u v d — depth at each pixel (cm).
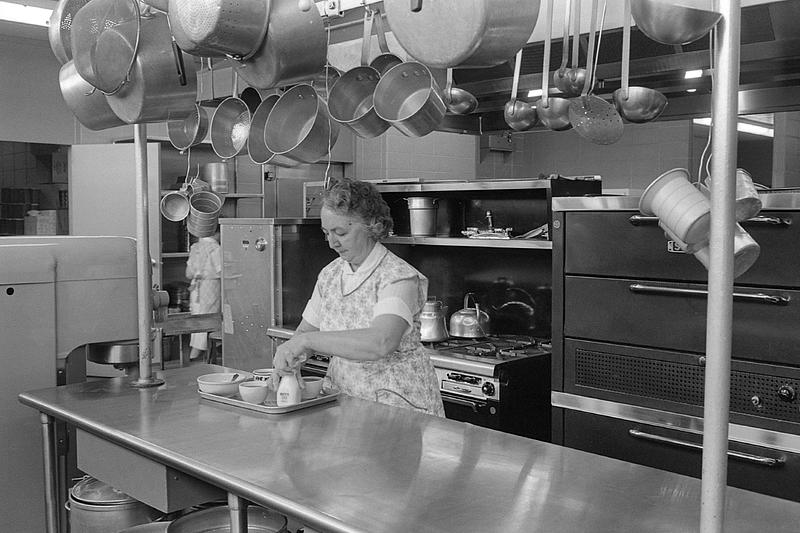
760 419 277
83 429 223
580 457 182
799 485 269
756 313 276
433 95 222
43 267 272
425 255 486
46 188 748
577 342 327
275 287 464
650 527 142
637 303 307
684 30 122
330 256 488
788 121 509
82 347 297
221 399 235
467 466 176
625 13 273
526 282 436
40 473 276
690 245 127
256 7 205
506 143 814
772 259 271
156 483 196
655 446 304
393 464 177
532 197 433
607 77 365
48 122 740
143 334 260
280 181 745
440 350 400
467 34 168
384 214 261
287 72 216
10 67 716
